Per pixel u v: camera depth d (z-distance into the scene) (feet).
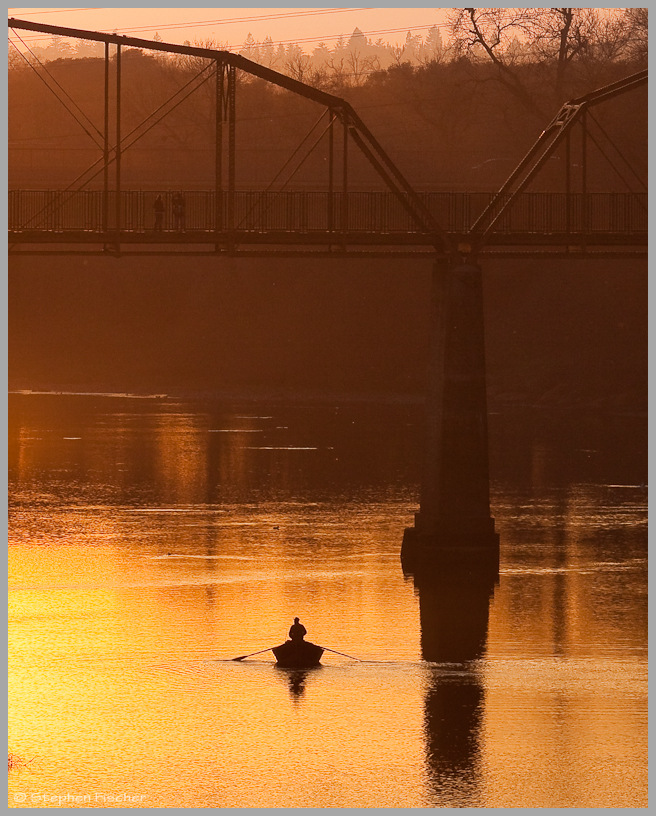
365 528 646.74
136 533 627.87
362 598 509.35
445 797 330.34
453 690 405.59
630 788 335.26
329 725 375.86
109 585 524.52
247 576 541.75
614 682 413.18
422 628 469.16
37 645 446.60
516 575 551.18
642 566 568.41
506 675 419.95
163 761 350.02
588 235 594.24
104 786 336.29
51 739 366.22
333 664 428.56
